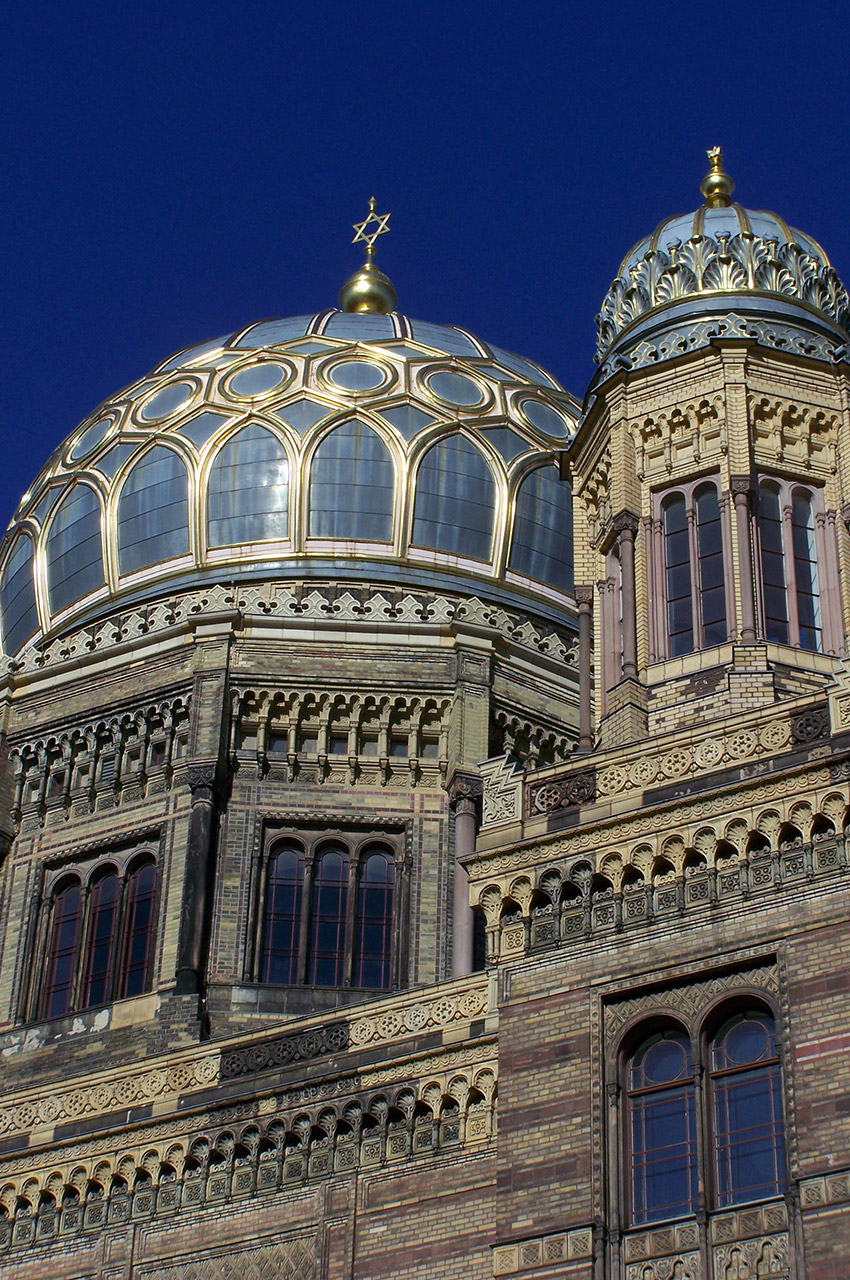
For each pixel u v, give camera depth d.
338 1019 38.75
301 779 49.94
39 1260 39.44
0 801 51.44
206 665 50.59
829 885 33.44
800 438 41.25
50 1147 40.31
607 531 41.84
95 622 54.22
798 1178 31.27
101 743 51.41
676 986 34.09
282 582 52.84
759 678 37.94
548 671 52.22
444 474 54.31
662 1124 33.28
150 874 49.28
